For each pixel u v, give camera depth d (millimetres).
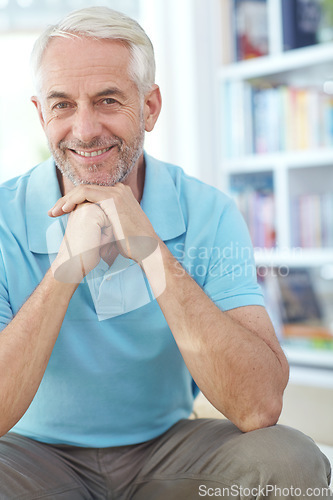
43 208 1208
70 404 1164
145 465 1144
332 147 2543
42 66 1138
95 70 1114
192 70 2789
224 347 1038
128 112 1161
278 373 1051
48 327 1056
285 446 949
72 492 1099
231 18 2762
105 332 1156
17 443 1139
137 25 1176
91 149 1146
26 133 3920
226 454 989
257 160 2693
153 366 1184
